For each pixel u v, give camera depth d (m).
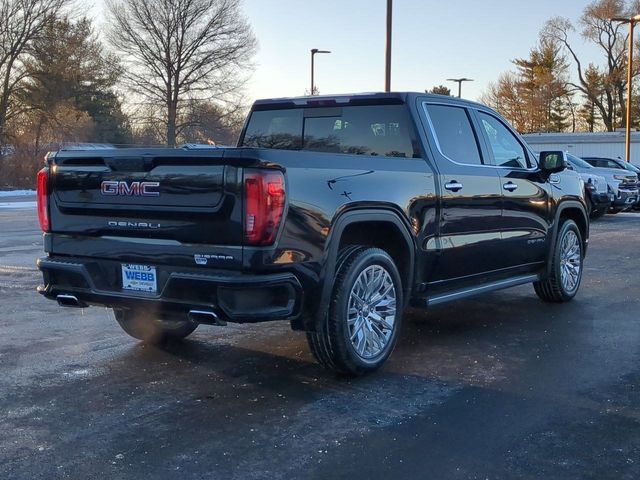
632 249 12.78
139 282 4.80
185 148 4.73
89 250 4.99
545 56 71.88
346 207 4.90
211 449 4.01
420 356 5.83
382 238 5.63
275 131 6.79
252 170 4.36
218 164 4.43
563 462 3.84
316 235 4.69
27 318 7.14
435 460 3.86
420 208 5.59
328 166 4.87
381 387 5.05
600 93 66.75
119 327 6.79
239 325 6.87
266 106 6.84
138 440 4.14
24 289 8.67
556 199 7.51
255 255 4.38
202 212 4.48
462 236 6.10
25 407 4.67
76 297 5.08
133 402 4.76
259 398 4.82
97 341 6.28
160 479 3.65
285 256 4.50
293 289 4.57
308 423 4.38
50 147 42.44
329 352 5.01
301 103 6.59
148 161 4.66
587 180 19.42
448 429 4.29
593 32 64.06
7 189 39.41
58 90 45.00
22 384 5.12
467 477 3.67
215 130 53.09
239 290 4.38
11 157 40.81
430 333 6.61
